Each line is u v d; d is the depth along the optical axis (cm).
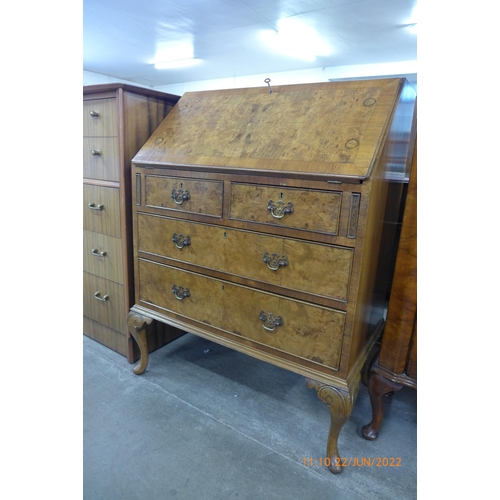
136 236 146
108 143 151
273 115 120
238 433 130
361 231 95
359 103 109
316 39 359
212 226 122
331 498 106
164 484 109
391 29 320
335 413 108
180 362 174
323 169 97
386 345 120
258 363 177
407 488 111
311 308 107
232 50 420
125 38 378
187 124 137
